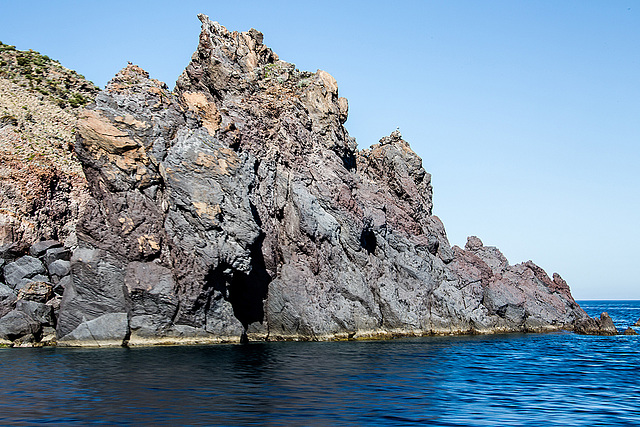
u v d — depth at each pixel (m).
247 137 81.25
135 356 53.31
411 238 94.69
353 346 67.25
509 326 99.94
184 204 67.88
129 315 63.62
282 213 80.50
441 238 101.25
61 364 47.56
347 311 77.94
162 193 69.31
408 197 100.19
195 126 74.75
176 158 69.62
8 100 103.75
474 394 38.66
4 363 48.09
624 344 79.19
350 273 81.00
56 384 38.31
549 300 109.38
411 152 104.75
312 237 79.06
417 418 31.12
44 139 92.81
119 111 70.69
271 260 76.38
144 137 70.06
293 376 43.31
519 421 31.27
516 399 37.34
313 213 79.69
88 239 65.38
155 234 66.69
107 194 67.06
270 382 40.41
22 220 73.00
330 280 79.19
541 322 103.69
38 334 63.75
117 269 64.75
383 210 93.31
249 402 33.62
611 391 41.25
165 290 64.06
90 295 63.72
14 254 69.88
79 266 64.06
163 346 62.91
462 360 56.44
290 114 87.31
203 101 78.69
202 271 65.75
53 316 65.75
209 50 90.56
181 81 92.38
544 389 41.47
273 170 81.44
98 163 67.44
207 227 67.31
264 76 93.50
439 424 30.03
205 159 70.38
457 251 104.00
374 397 36.31
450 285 94.38
